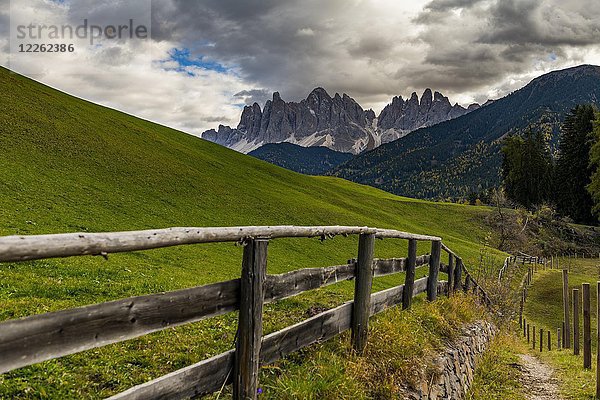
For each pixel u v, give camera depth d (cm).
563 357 1953
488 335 1716
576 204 10788
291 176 7744
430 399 794
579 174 10781
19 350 278
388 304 980
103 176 3594
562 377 1533
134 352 693
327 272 681
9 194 2444
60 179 3086
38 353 289
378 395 681
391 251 4309
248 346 489
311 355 695
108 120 5775
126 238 339
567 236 9481
